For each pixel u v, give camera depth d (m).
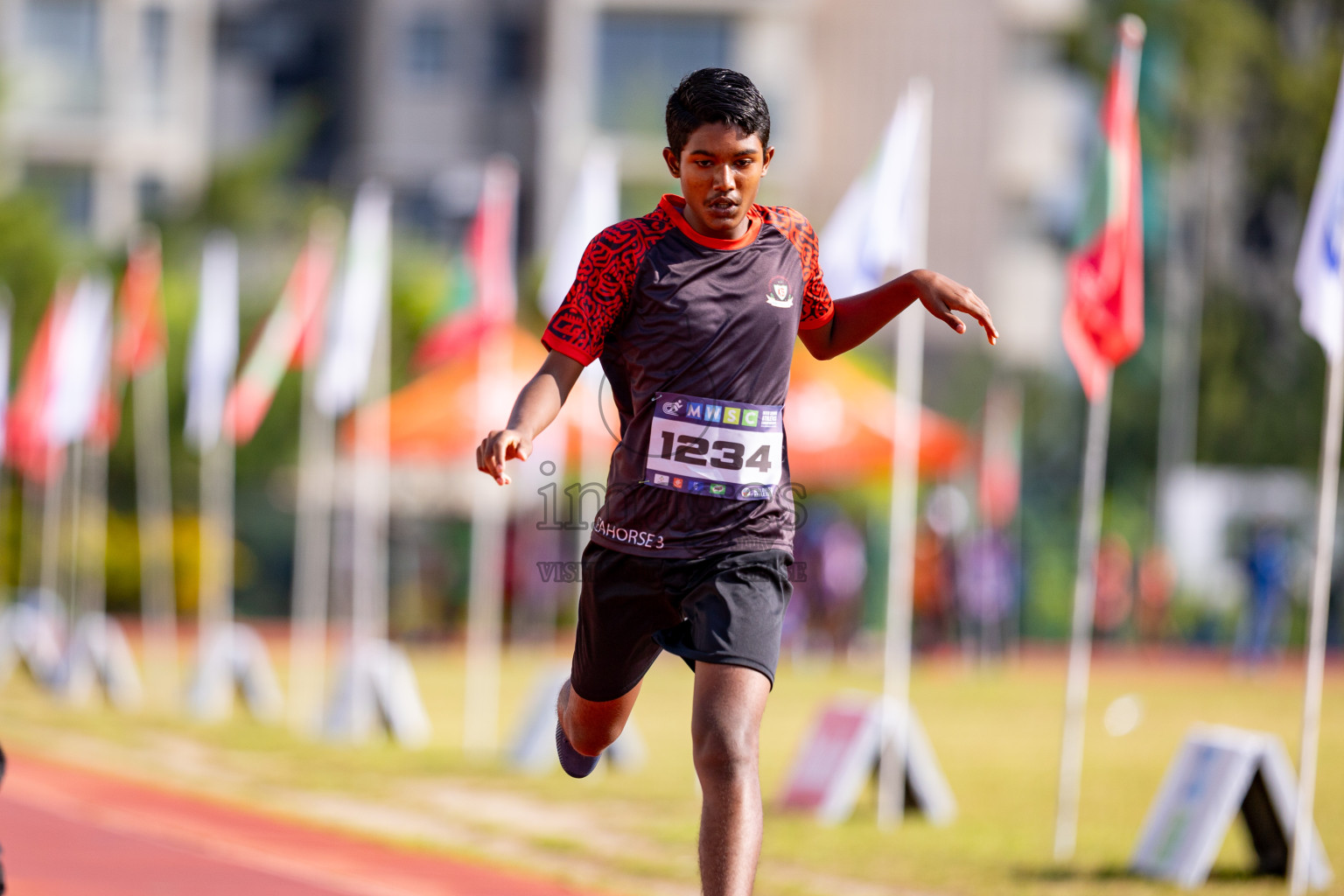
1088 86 125.31
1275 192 121.75
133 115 144.25
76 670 58.25
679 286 14.34
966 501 107.56
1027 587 108.38
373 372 91.19
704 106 14.14
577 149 131.25
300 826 30.50
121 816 30.80
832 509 104.94
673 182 123.75
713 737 13.82
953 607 88.88
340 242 116.88
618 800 34.56
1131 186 29.36
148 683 63.84
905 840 29.69
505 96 139.38
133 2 144.00
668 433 14.49
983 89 134.38
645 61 132.38
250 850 27.50
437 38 139.38
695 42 132.50
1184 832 26.03
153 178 145.38
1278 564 79.44
